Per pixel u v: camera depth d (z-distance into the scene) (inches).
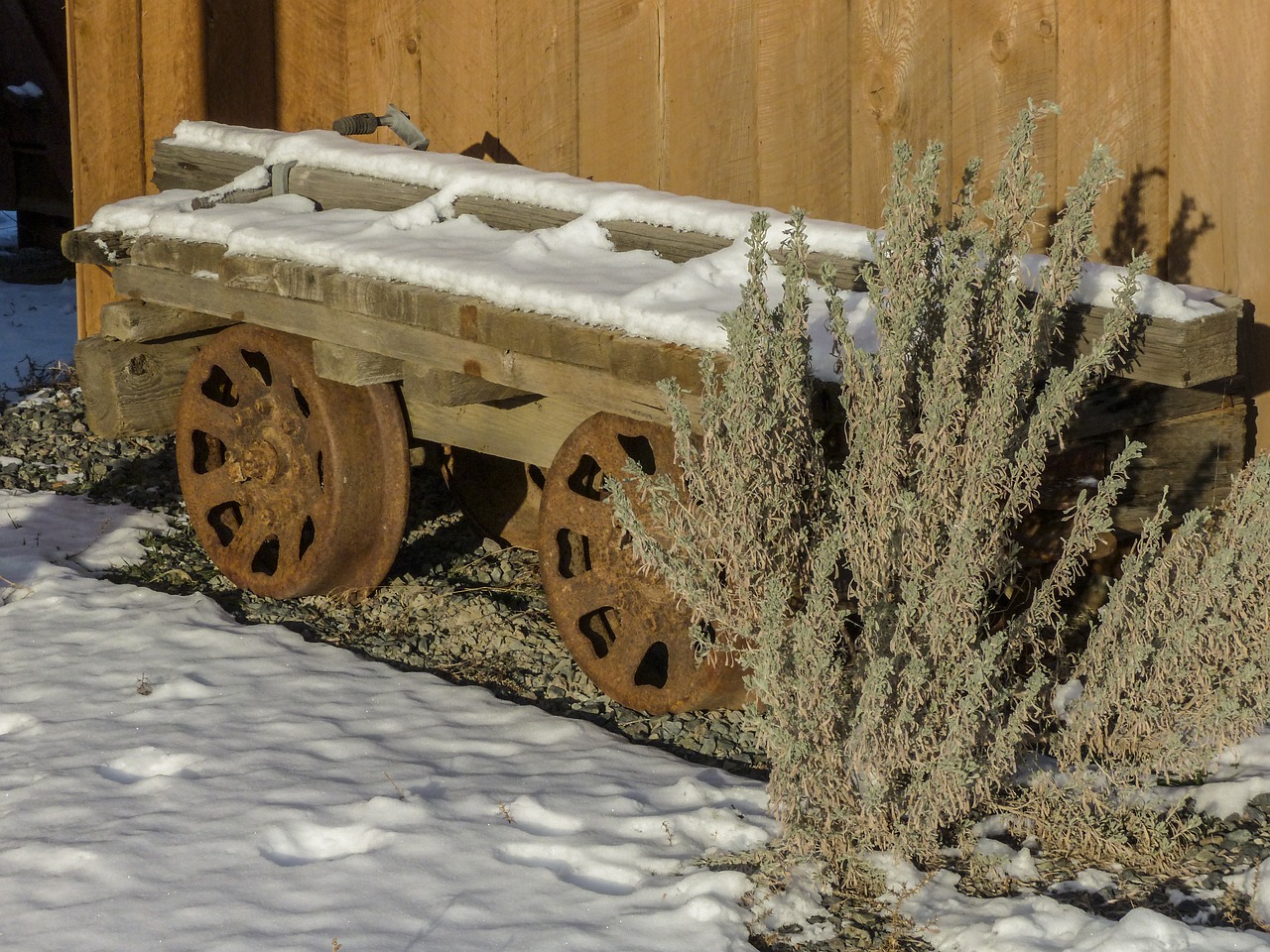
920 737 159.5
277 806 174.1
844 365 161.0
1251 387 219.8
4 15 540.4
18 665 221.0
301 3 340.5
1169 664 162.6
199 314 265.1
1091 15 228.1
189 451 255.1
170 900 154.6
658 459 188.2
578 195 227.1
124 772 187.2
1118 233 231.5
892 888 159.0
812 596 154.4
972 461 156.5
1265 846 165.3
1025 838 170.2
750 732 198.7
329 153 262.4
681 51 279.0
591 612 205.5
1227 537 164.7
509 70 307.3
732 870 161.0
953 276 160.1
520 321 193.0
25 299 512.4
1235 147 216.4
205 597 248.7
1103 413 187.0
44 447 342.0
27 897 155.9
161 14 350.3
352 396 233.5
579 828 169.9
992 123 241.4
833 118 260.7
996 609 191.3
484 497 277.0
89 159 359.3
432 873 160.1
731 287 192.9
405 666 226.7
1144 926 143.6
